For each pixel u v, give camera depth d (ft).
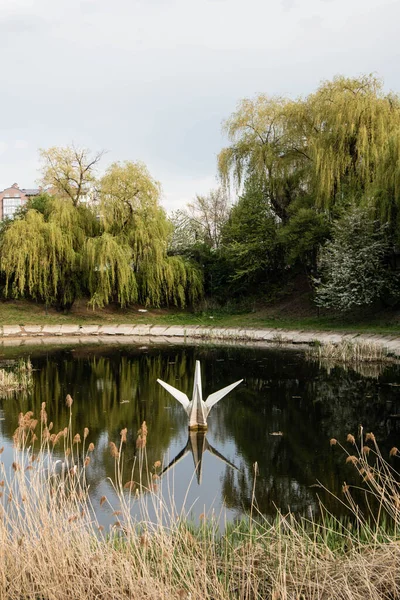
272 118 98.32
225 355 61.57
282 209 100.32
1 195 238.07
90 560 12.37
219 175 102.78
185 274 100.68
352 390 39.86
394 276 72.74
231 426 30.35
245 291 106.83
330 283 77.92
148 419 32.27
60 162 98.02
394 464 23.54
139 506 18.70
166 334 85.15
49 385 43.70
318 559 12.92
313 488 20.80
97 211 96.32
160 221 97.76
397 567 11.76
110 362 56.85
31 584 12.21
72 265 92.17
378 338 64.69
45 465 22.97
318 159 78.95
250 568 12.37
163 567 11.85
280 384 42.91
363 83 80.53
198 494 20.17
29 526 13.00
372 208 70.95
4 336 82.38
